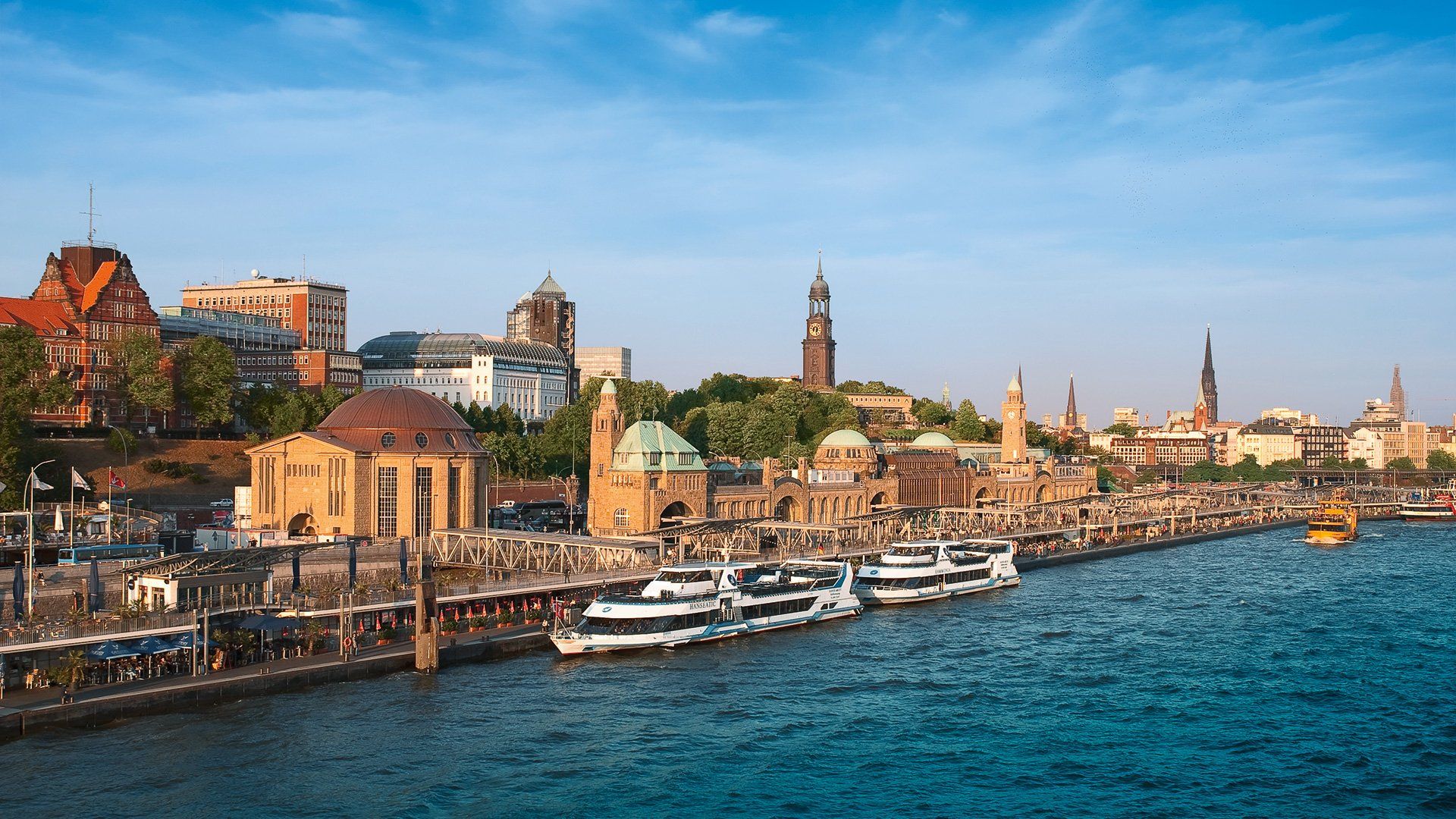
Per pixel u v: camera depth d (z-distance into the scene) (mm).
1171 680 128875
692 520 198500
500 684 123750
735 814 89625
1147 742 107250
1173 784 96750
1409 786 96438
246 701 114000
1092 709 117562
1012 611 173750
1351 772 99625
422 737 105375
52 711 103250
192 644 116000
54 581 139875
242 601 129500
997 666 135500
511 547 183875
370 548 187000
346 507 198250
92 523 184250
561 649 136375
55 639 111188
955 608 176750
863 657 139625
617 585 161250
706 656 139625
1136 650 144500
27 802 88750
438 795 92188
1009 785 96312
